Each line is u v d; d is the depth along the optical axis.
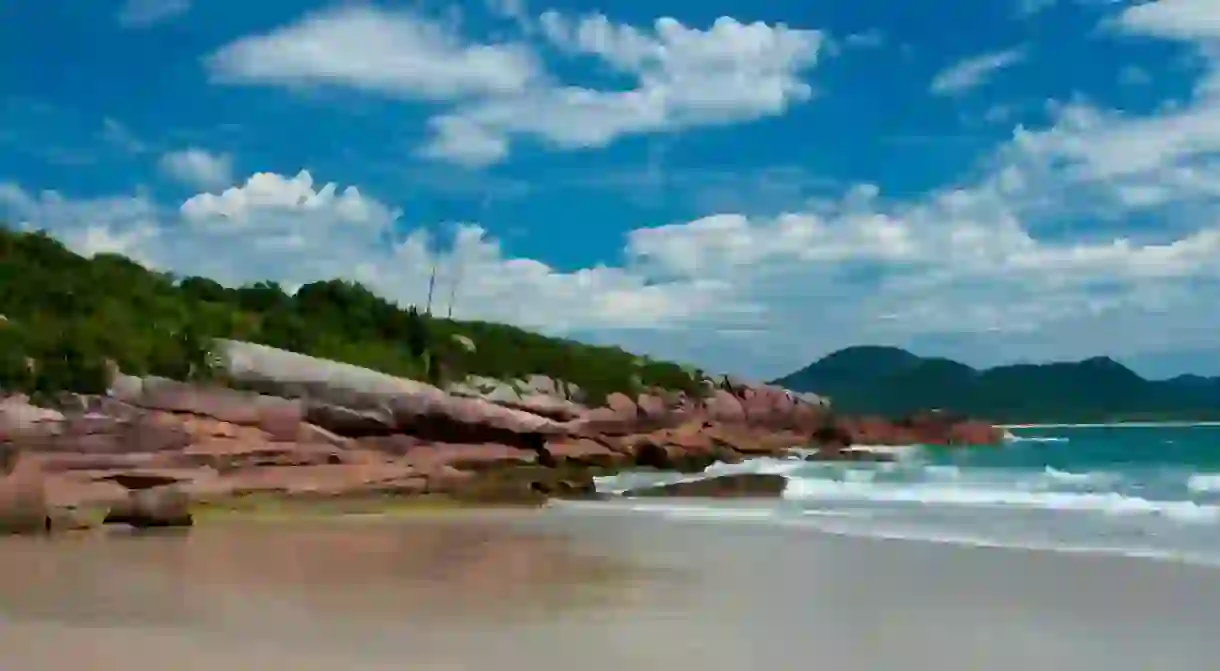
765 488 38.19
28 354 34.31
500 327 74.56
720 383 80.62
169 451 33.66
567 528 26.36
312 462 36.94
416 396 42.44
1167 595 14.45
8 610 13.27
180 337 40.00
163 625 12.09
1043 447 70.31
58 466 30.59
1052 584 15.51
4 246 48.22
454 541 23.11
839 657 10.46
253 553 20.48
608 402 68.44
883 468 49.38
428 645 10.89
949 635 11.60
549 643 11.01
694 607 13.47
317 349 56.88
